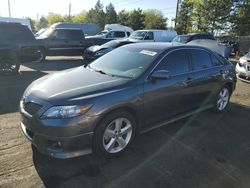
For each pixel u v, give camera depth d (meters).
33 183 3.06
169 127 4.86
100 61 4.74
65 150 3.23
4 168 3.30
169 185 3.16
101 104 3.34
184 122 5.15
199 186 3.18
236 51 21.67
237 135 4.69
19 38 9.95
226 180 3.33
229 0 28.66
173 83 4.33
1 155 3.58
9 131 4.32
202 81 4.98
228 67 5.77
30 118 3.31
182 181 3.25
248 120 5.48
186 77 4.61
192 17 31.91
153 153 3.88
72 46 14.37
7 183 3.03
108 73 4.16
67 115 3.16
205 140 4.41
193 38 17.22
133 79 3.85
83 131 3.25
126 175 3.31
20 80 8.42
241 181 3.33
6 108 5.45
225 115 5.72
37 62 13.22
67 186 3.05
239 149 4.17
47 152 3.27
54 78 3.96
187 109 4.84
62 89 3.48
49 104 3.21
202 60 5.12
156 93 4.03
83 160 3.57
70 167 3.40
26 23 24.17
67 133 3.16
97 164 3.51
